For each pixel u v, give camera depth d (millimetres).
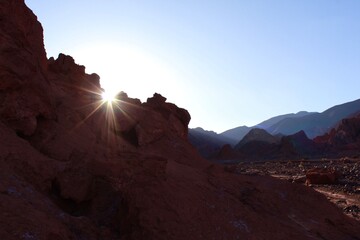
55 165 10961
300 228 13258
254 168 55062
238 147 119938
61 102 17203
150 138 20547
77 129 15719
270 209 13844
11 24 13555
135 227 9219
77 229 8828
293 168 52438
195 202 10844
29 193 8875
